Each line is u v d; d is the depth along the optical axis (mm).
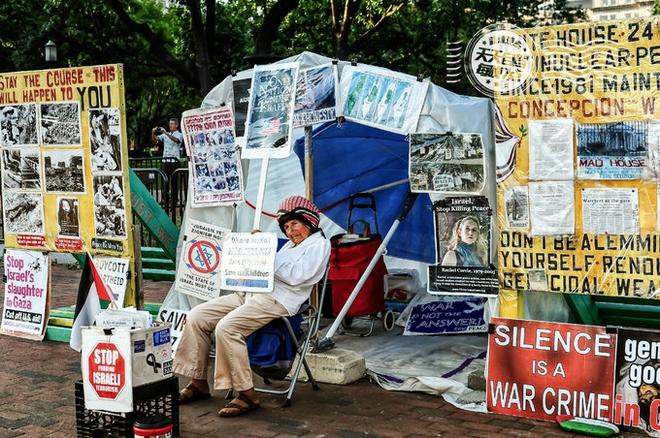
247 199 6758
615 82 4605
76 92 6465
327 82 5961
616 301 5992
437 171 5469
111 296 4961
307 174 6246
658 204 4527
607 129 4641
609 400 4621
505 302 5043
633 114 4562
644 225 4578
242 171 6273
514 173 4941
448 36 18531
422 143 5527
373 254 6641
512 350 4930
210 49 19578
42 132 6730
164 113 33562
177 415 4594
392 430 4652
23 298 7273
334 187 7266
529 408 4852
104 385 4375
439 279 5457
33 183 6895
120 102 6230
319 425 4770
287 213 5301
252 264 5000
